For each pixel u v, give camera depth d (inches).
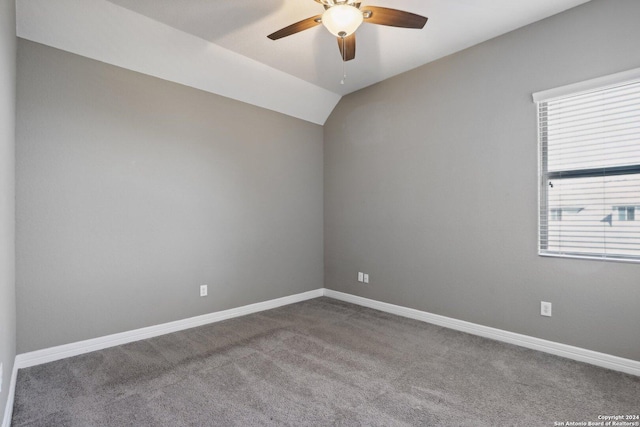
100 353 104.3
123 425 69.1
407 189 140.7
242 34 112.3
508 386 84.4
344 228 168.2
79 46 102.2
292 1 94.9
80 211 103.8
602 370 92.0
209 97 135.1
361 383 86.2
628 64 89.1
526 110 107.5
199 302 131.6
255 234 150.9
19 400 77.7
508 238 112.0
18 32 92.8
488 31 110.4
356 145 161.8
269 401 78.0
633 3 88.5
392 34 112.0
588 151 97.1
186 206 128.1
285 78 144.3
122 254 112.3
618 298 91.6
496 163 114.5
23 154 94.0
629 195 90.7
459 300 124.6
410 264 140.1
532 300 107.0
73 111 102.6
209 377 89.2
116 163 111.0
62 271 100.6
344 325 130.9
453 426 68.9
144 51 111.7
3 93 65.7
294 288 166.4
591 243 97.0
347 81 150.6
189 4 96.3
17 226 92.8
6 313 70.9
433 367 95.0
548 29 102.4
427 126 133.6
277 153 159.2
